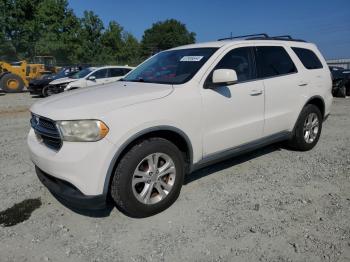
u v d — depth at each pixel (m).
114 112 3.06
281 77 4.71
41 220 3.42
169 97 3.44
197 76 3.76
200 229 3.18
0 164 5.10
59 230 3.23
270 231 3.12
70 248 2.95
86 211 3.58
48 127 3.23
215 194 3.90
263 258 2.74
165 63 4.39
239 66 4.23
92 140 2.97
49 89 15.00
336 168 4.67
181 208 3.58
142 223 3.32
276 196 3.83
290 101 4.84
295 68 5.01
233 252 2.83
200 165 3.84
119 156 3.14
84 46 45.00
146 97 3.34
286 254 2.79
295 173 4.51
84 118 2.97
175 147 3.49
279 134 4.82
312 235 3.03
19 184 4.31
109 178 3.05
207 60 3.93
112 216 3.47
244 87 4.14
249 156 5.21
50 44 44.28
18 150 5.87
